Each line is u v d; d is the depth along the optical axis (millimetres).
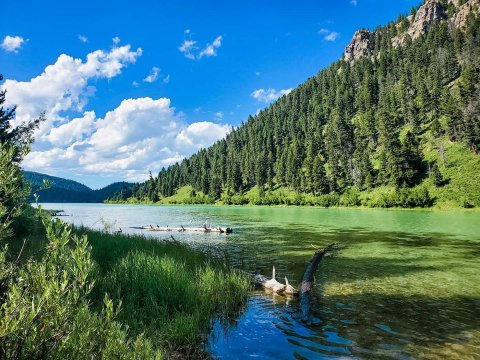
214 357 8141
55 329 3703
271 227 47281
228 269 16875
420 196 109250
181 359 7922
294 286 15117
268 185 194000
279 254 23531
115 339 4633
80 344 4211
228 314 11094
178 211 117562
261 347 8688
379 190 135500
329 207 135375
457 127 141250
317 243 29500
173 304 10609
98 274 11578
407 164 128250
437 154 137000
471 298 12953
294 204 152750
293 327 10023
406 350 8516
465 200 100438
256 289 14531
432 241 30656
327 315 11070
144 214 95812
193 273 14531
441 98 168375
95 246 16203
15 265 3965
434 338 9234
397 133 161625
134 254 14453
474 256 22484
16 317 3357
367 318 10781
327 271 17844
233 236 35844
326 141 199000
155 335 8578
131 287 11133
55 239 3895
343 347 8703
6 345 3330
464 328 9922
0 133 16203
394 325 10180
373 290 14102
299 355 8273
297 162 191125
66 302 3764
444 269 18297
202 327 9625
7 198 4105
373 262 20422
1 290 3740
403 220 60844
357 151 160375
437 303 12328
